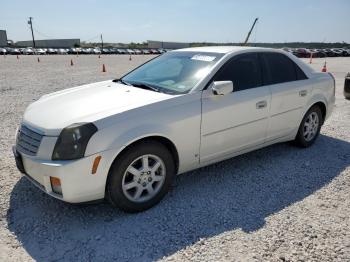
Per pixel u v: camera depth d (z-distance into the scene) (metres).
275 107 4.48
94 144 2.99
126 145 3.13
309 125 5.20
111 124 3.08
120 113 3.16
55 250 2.82
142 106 3.31
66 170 2.92
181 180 4.14
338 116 7.38
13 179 4.04
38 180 3.18
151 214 3.38
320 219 3.30
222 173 4.35
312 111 5.18
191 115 3.58
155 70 4.46
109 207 3.50
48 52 59.56
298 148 5.28
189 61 4.29
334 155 5.02
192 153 3.72
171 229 3.12
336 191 3.90
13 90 10.91
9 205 3.48
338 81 14.52
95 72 18.70
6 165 4.42
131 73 4.73
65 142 2.96
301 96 4.86
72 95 3.90
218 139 3.92
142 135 3.22
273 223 3.22
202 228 3.14
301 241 2.95
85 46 90.94
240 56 4.23
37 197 3.65
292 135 4.97
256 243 2.92
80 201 3.07
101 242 2.93
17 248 2.83
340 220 3.29
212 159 3.98
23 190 3.79
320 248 2.86
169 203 3.59
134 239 2.97
